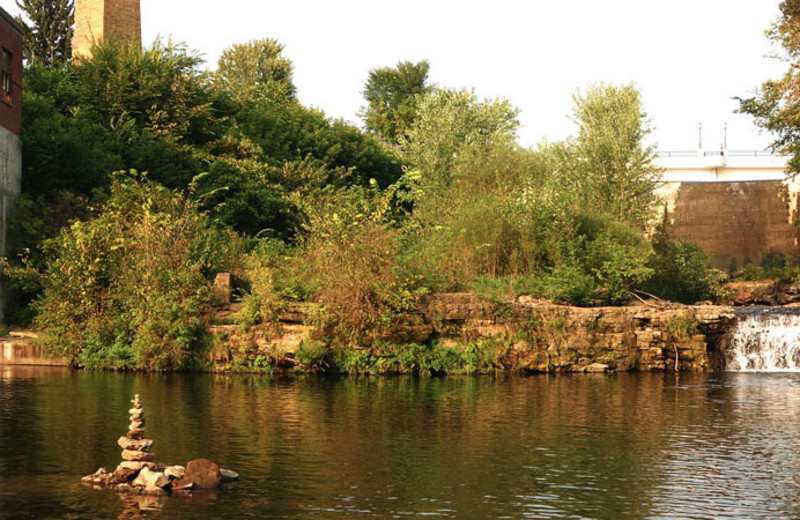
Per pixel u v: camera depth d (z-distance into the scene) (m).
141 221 25.69
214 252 27.20
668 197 62.03
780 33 40.09
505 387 20.86
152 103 38.41
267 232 35.12
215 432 13.97
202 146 38.84
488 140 47.31
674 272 33.34
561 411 16.84
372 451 12.69
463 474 11.27
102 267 24.88
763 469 11.70
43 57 60.34
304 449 12.76
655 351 25.52
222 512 9.34
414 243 27.95
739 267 59.78
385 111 73.62
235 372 23.47
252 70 72.50
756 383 22.45
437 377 23.20
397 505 9.70
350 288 23.72
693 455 12.61
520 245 28.20
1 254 27.28
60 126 31.69
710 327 26.84
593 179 43.16
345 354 23.75
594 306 26.75
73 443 12.77
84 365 24.00
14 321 27.31
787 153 42.56
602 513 9.48
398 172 48.88
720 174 61.56
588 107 44.81
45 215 28.77
